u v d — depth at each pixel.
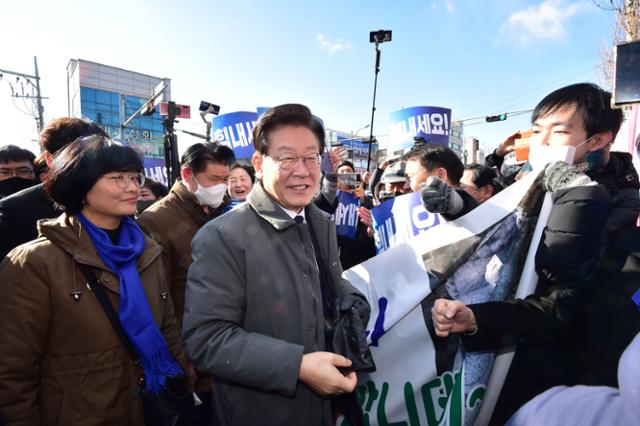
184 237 2.29
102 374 1.42
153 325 1.55
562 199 1.21
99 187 1.47
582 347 1.21
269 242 1.25
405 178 2.87
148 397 1.52
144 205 3.84
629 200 1.23
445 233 1.52
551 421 1.20
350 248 3.34
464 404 1.40
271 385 1.07
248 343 1.10
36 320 1.34
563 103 1.31
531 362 1.30
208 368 1.11
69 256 1.44
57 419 1.37
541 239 1.28
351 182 3.38
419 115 5.36
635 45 1.26
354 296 1.40
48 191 1.49
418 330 1.47
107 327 1.45
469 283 1.43
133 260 1.60
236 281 1.19
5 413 1.29
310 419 1.30
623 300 1.10
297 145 1.23
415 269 1.52
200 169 2.30
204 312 1.14
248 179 3.14
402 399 1.47
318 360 1.08
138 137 30.56
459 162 2.10
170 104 6.50
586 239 1.14
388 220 2.04
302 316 1.22
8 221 1.83
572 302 1.16
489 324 1.21
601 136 1.32
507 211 1.42
